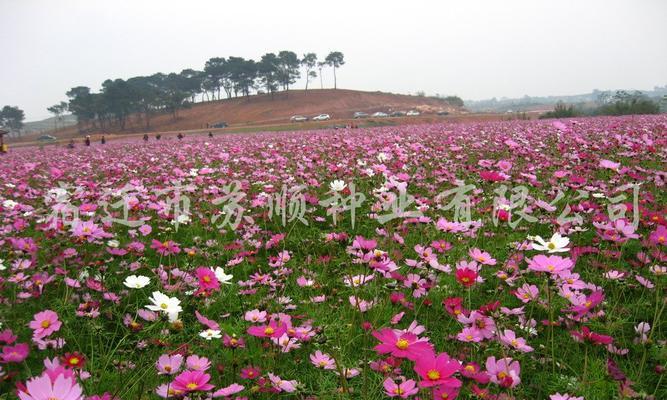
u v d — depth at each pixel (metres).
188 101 128.75
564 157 7.75
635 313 2.82
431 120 66.06
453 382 1.34
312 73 148.75
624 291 3.00
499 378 1.70
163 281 3.30
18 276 3.11
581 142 8.45
